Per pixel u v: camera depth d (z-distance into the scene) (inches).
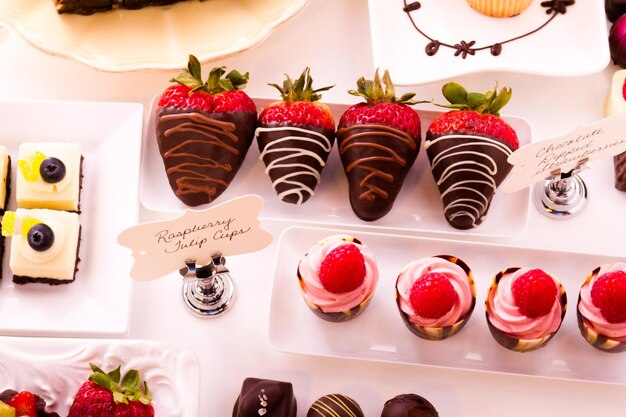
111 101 24.6
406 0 25.0
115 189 23.5
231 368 22.6
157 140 23.0
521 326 21.5
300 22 25.2
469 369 22.2
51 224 22.8
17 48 25.0
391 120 22.5
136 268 21.0
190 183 22.9
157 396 21.7
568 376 22.3
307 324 22.6
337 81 24.8
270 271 23.4
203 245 21.2
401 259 23.1
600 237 23.7
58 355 21.8
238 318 23.0
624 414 22.5
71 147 23.5
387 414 21.5
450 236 23.5
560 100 24.7
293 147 22.6
